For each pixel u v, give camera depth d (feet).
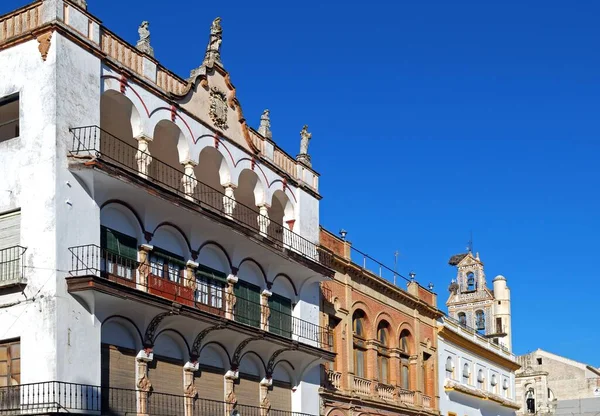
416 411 152.97
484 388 200.23
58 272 70.59
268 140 110.83
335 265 129.90
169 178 100.17
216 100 99.04
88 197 75.61
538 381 289.94
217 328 90.43
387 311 147.95
